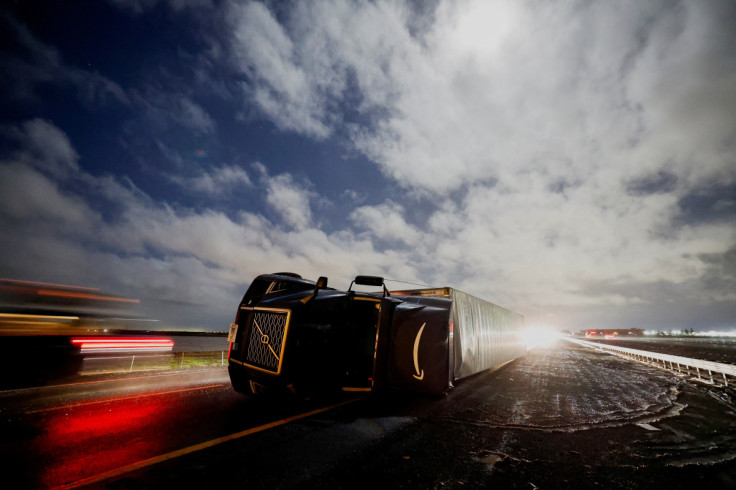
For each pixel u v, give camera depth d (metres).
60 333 12.19
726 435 4.42
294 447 3.22
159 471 2.58
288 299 4.72
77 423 3.66
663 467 3.25
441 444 3.58
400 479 2.70
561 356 20.53
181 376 7.32
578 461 3.31
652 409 5.94
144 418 3.92
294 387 4.16
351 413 4.61
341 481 2.59
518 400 6.21
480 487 2.65
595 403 6.25
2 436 3.17
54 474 2.45
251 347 4.72
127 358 10.19
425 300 5.71
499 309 13.01
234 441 3.29
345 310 5.04
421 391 4.72
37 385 5.71
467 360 7.94
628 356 20.72
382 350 4.86
